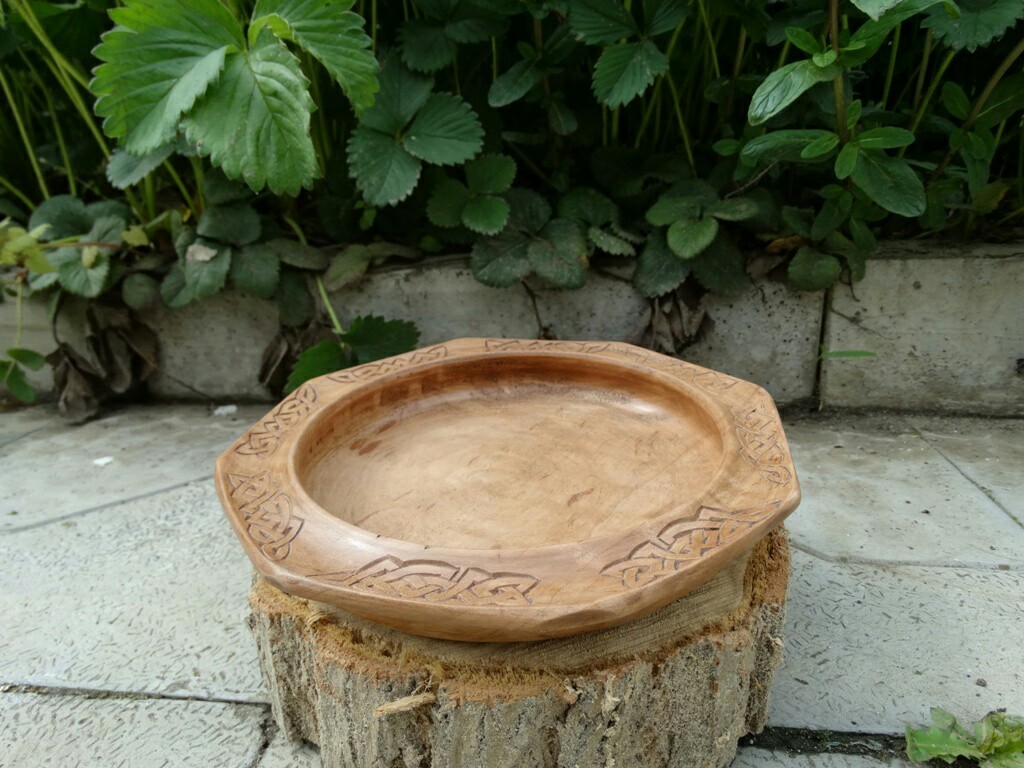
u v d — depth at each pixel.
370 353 2.07
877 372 2.18
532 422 1.26
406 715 0.88
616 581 0.75
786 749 1.08
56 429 2.28
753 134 1.94
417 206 2.30
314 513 0.86
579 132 2.30
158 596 1.47
